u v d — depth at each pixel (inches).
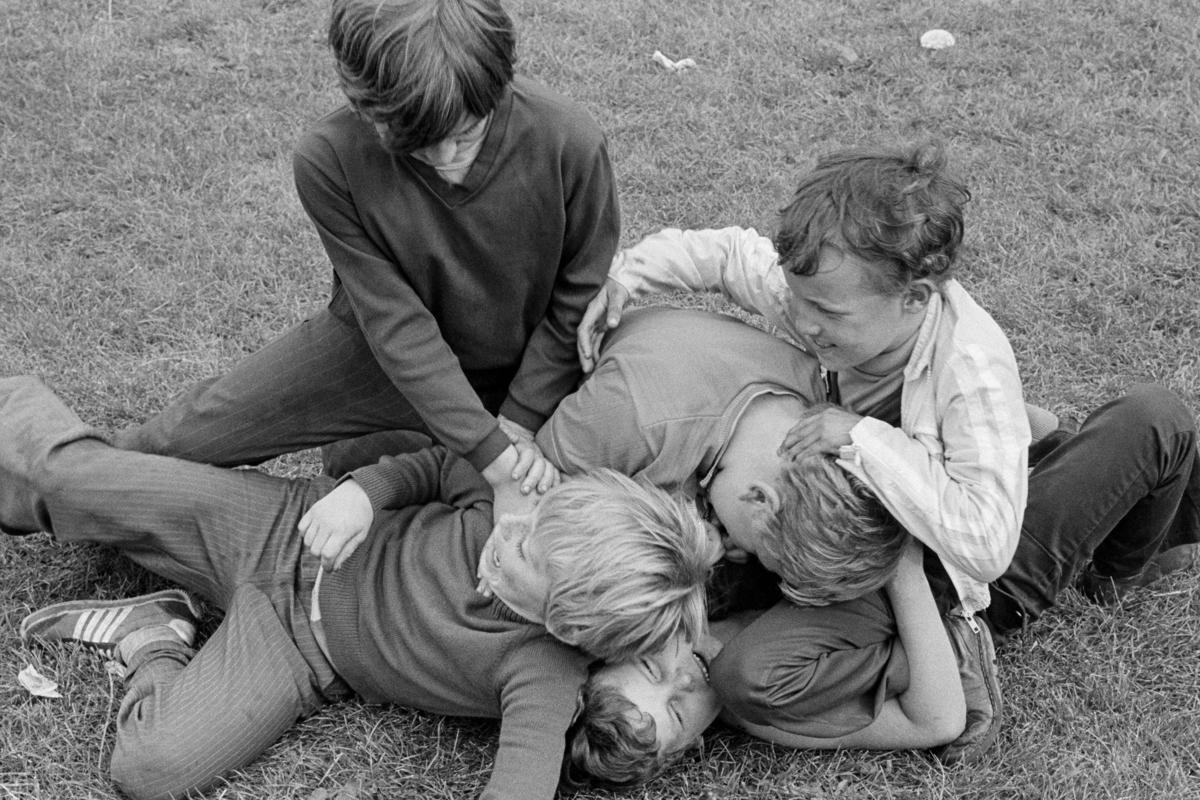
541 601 93.2
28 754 98.4
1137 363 141.7
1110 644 110.5
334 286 110.4
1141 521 107.4
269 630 101.6
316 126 96.3
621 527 89.6
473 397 101.0
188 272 150.9
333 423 114.7
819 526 89.6
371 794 98.3
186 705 96.8
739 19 213.5
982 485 89.0
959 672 99.6
